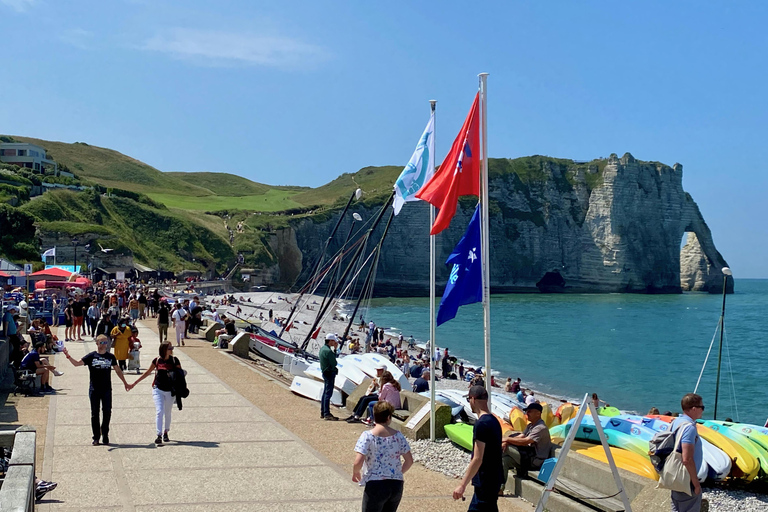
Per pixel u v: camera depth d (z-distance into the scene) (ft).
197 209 642.63
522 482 33.17
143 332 110.83
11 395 53.72
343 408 55.26
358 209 614.75
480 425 24.29
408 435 44.78
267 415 50.47
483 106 39.34
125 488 31.81
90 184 511.40
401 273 611.47
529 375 187.32
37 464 35.35
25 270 116.06
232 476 34.45
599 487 30.81
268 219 568.82
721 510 32.45
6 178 400.26
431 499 32.24
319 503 30.71
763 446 38.88
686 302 596.70
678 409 143.13
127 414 48.67
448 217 40.32
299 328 240.73
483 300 38.45
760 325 376.89
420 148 49.70
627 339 293.64
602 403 128.36
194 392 59.06
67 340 94.79
